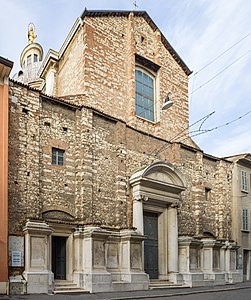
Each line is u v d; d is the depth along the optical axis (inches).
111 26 1146.0
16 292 693.9
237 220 1331.2
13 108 785.6
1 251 695.7
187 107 1327.5
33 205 781.3
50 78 1226.0
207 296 783.7
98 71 1079.0
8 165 756.6
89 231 818.8
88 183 876.6
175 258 1037.2
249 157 1413.6
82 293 762.8
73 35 1119.0
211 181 1282.0
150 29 1267.2
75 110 908.0
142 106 1189.7
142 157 1043.9
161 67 1259.2
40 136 829.8
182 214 1129.4
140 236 913.5
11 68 758.5
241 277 1240.8
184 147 1186.6
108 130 965.8
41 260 738.2
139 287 880.9
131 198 981.2
